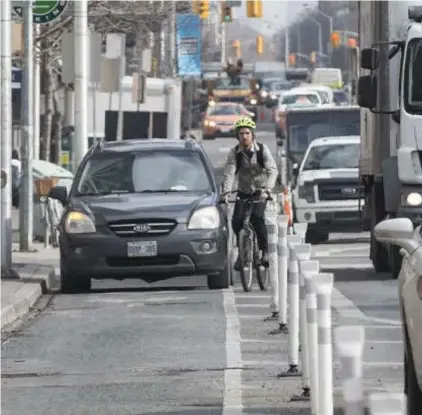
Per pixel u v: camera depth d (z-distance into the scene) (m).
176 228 56.34
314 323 26.34
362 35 70.81
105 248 56.22
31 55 76.62
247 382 33.47
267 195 56.28
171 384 33.53
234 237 61.12
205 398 31.39
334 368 34.88
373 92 59.53
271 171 56.22
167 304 52.00
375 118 62.44
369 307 49.22
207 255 56.50
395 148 59.62
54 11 81.62
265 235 56.47
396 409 15.45
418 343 24.94
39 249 80.88
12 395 32.59
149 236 56.25
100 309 50.94
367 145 66.38
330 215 87.31
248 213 56.25
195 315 48.09
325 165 89.75
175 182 59.06
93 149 60.62
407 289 25.97
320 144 91.25
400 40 60.81
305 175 88.12
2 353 39.84
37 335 43.81
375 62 58.75
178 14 195.12
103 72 96.75
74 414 29.91
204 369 35.75
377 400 15.53
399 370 34.59
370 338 40.66
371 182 65.81
